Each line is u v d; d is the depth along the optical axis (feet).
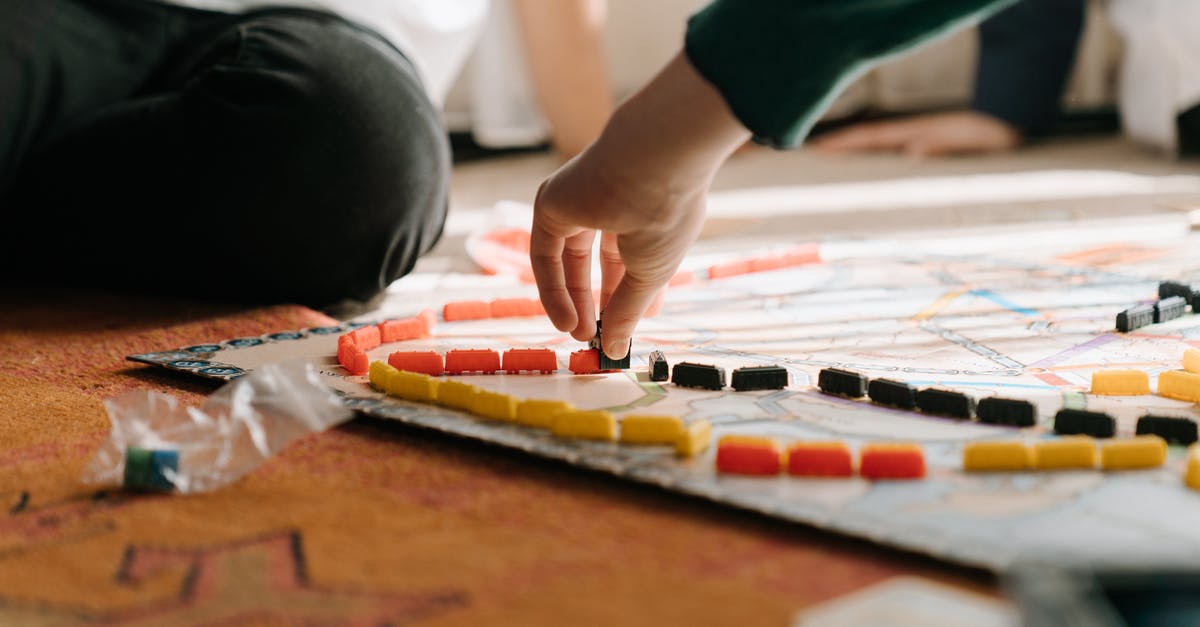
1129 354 2.82
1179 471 1.90
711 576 1.59
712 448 2.07
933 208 5.44
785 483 1.88
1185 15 6.63
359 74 3.64
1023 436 2.11
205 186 3.54
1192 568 1.13
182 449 2.12
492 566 1.65
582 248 2.48
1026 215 5.07
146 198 3.63
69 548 1.76
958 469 1.93
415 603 1.53
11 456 2.22
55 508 1.93
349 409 2.35
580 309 2.56
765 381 2.48
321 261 3.63
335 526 1.82
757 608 1.49
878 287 3.79
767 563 1.64
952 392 2.27
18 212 3.90
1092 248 4.31
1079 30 7.59
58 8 3.95
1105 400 2.39
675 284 3.92
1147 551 1.57
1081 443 1.92
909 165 7.23
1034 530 1.66
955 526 1.68
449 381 2.38
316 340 3.11
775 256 4.18
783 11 1.83
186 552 1.73
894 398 2.33
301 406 2.29
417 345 3.06
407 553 1.70
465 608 1.51
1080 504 1.76
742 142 2.04
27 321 3.52
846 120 9.44
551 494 1.93
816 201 5.88
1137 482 1.85
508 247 4.71
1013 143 7.76
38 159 3.82
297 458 2.15
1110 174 6.33
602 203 2.11
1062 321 3.21
